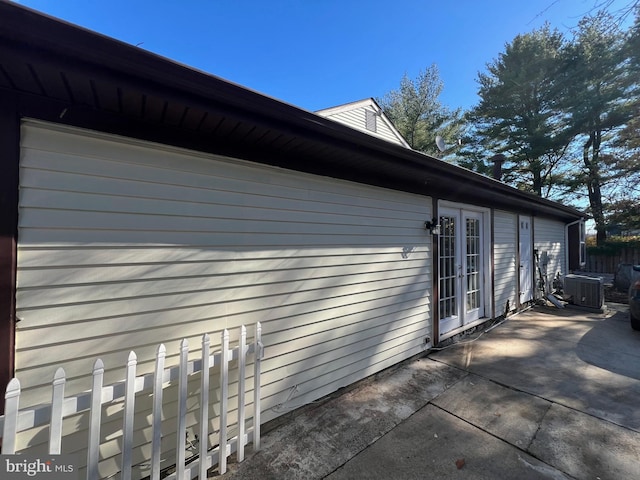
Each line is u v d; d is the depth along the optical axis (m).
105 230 1.89
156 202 2.09
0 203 1.55
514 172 17.09
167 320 2.13
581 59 13.85
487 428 2.64
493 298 6.15
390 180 3.88
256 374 2.35
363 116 8.99
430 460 2.26
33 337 1.66
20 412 1.36
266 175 2.70
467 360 4.23
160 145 2.11
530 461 2.24
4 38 1.26
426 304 4.50
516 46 16.00
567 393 3.23
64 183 1.76
